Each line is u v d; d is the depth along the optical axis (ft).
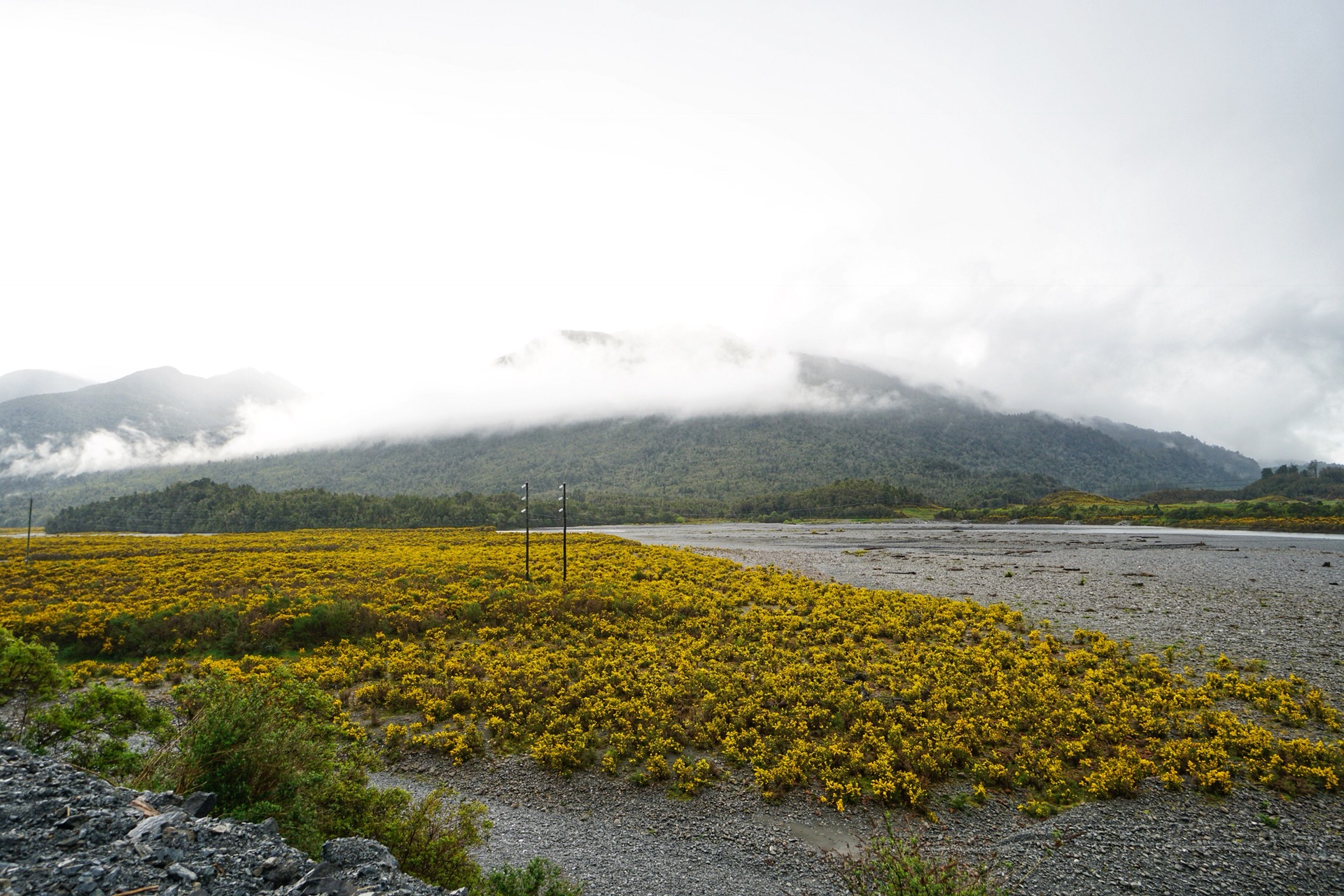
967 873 44.98
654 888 49.78
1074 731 74.49
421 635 125.80
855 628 122.93
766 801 63.41
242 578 179.32
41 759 36.58
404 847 44.34
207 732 43.01
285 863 30.81
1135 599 165.27
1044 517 640.17
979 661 100.63
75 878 25.82
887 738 73.10
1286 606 154.10
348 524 549.54
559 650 115.55
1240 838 55.26
